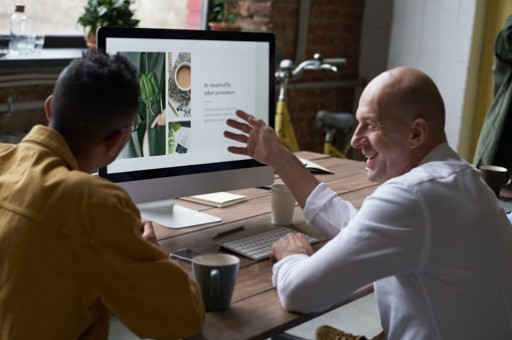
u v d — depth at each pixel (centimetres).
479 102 438
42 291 114
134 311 116
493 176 235
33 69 332
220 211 203
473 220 140
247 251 168
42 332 115
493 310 144
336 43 490
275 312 138
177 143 183
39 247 114
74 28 378
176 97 182
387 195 139
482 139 348
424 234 137
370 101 151
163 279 116
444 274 140
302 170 180
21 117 336
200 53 185
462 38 425
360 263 135
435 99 149
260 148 181
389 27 492
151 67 175
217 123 191
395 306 148
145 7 393
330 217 173
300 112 477
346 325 297
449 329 142
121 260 113
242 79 195
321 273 136
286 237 166
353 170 266
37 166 118
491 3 422
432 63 442
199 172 189
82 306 116
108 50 168
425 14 441
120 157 173
